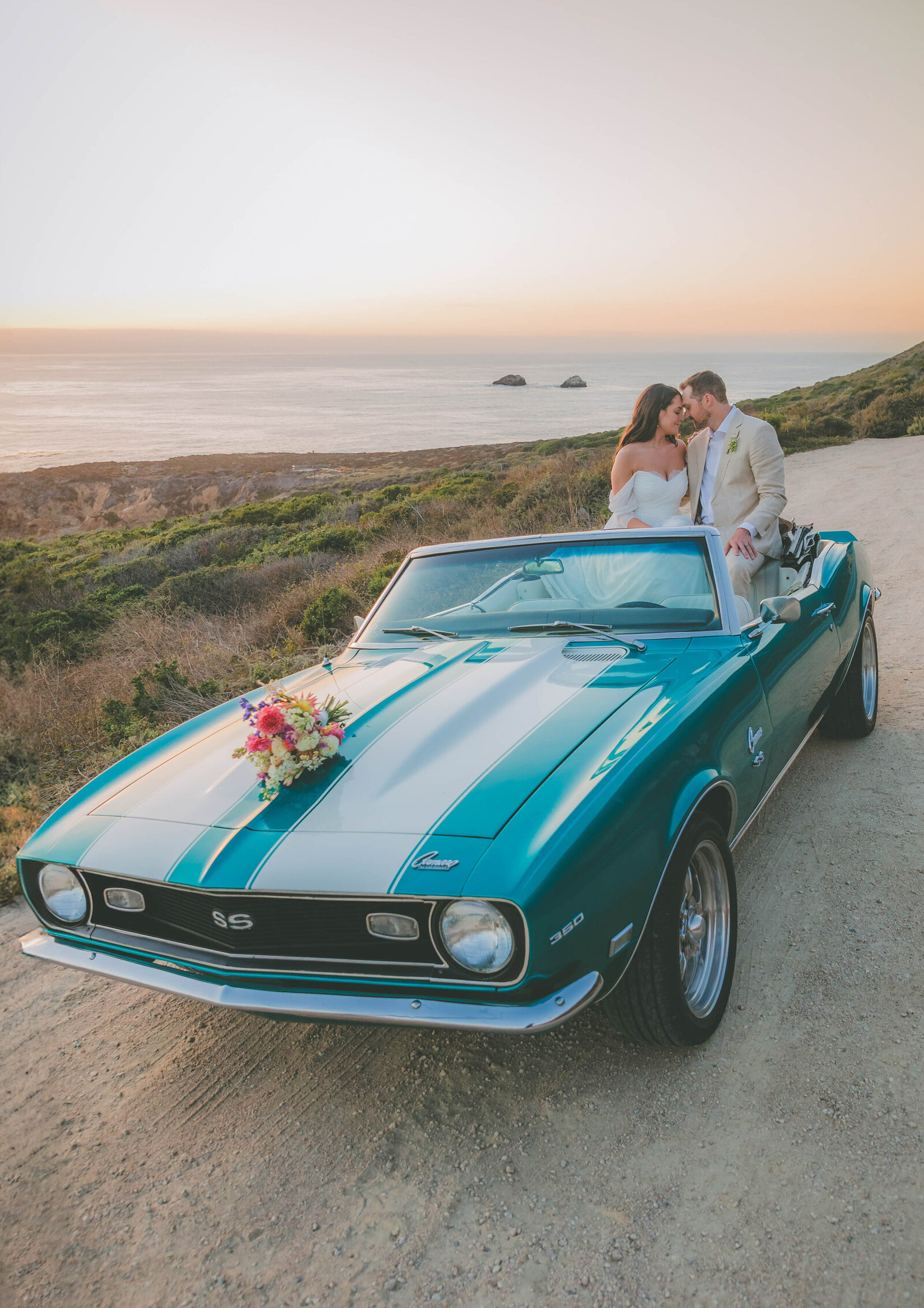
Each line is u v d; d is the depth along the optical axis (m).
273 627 9.61
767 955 2.85
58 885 2.37
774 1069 2.34
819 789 4.04
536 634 3.19
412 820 2.05
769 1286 1.72
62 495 72.25
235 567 15.90
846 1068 2.31
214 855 2.12
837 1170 1.98
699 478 4.54
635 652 2.93
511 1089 2.39
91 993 3.21
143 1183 2.21
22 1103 2.59
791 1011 2.57
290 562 14.39
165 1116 2.46
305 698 2.44
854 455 21.02
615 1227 1.90
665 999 2.22
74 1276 1.94
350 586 10.17
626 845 2.03
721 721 2.55
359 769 2.31
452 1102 2.37
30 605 17.81
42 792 5.67
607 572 3.31
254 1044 2.76
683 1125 2.18
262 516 29.98
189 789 2.48
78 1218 2.11
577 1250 1.86
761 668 2.97
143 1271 1.93
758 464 4.26
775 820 3.78
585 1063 2.47
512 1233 1.92
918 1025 2.44
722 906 2.55
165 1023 2.95
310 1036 2.77
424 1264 1.87
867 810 3.78
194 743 2.89
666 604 3.14
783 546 4.48
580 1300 1.74
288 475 75.62
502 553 3.61
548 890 1.82
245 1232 2.01
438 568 3.69
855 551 4.65
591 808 1.98
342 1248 1.93
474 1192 2.04
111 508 68.75
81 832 2.40
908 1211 1.85
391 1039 2.69
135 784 2.63
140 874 2.16
